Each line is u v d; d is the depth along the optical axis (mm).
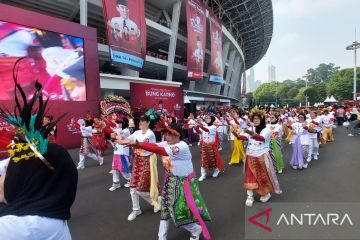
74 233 4094
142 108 14539
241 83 71438
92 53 13781
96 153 8852
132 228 4203
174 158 3477
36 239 1308
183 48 35812
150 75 36094
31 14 11539
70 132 12781
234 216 4531
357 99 49844
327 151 10836
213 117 7047
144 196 4578
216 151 6980
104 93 20375
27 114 1463
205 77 42375
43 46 11906
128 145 3182
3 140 1538
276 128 7344
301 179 6641
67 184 1495
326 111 14281
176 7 28938
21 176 1417
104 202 5406
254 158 4965
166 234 3607
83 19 19062
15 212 1327
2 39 10656
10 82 10805
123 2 18156
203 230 3375
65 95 12633
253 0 43219
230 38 43781
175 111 17609
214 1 38312
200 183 6621
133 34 18891
